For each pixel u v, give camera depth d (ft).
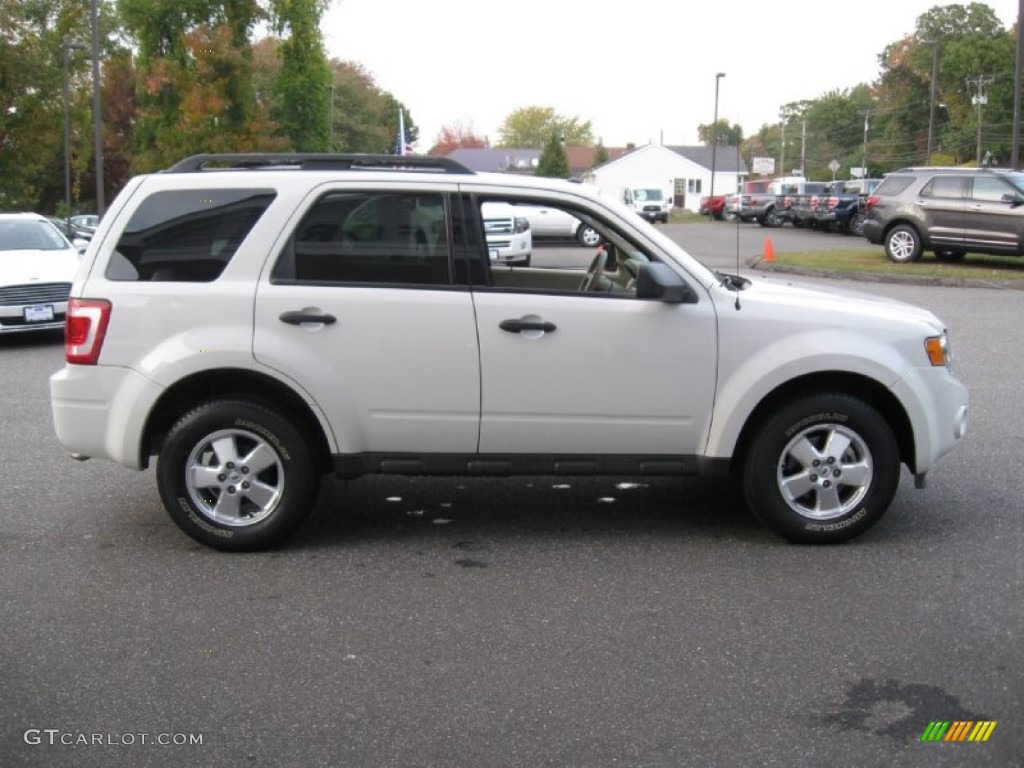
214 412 18.01
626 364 18.11
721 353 18.15
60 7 143.54
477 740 12.21
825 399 18.26
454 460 18.44
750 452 18.53
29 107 126.62
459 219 18.15
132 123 180.65
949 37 258.98
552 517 20.62
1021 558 18.10
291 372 17.79
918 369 18.52
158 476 18.21
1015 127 88.79
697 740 12.19
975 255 79.20
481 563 18.03
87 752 11.98
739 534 19.54
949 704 13.02
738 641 14.80
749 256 88.79
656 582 17.07
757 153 337.11
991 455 24.77
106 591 16.72
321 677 13.76
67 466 24.27
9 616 15.71
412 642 14.82
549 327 17.95
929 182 72.02
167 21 114.32
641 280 17.72
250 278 17.98
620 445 18.45
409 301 17.93
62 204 199.82
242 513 18.51
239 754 11.94
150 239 18.13
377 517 20.63
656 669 13.96
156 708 12.96
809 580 17.11
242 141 112.06
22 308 41.70
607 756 11.86
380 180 18.11
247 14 115.24
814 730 12.41
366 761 11.78
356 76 276.41
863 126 342.44
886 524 19.99
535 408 18.20
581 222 18.60
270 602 16.29
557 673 13.85
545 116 430.61
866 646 14.62
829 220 124.47
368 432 18.24
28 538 19.27
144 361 17.87
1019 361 36.68
